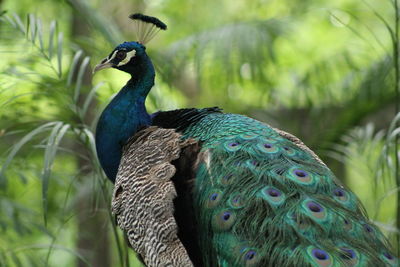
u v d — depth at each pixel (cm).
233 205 704
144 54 980
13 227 1111
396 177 962
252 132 800
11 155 805
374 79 1252
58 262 1523
